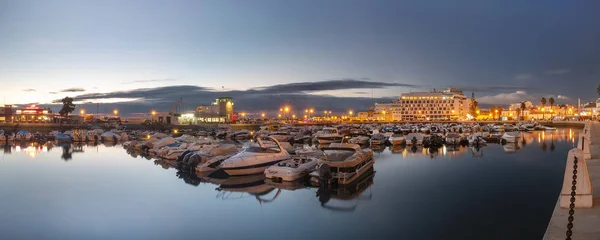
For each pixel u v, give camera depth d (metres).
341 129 86.44
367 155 29.86
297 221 18.28
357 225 17.45
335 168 26.20
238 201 22.25
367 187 25.14
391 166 34.38
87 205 21.59
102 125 108.06
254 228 17.38
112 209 20.72
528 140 64.69
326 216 18.95
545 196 21.83
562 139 66.69
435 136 57.56
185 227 17.61
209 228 17.42
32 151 51.91
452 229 16.50
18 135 71.25
